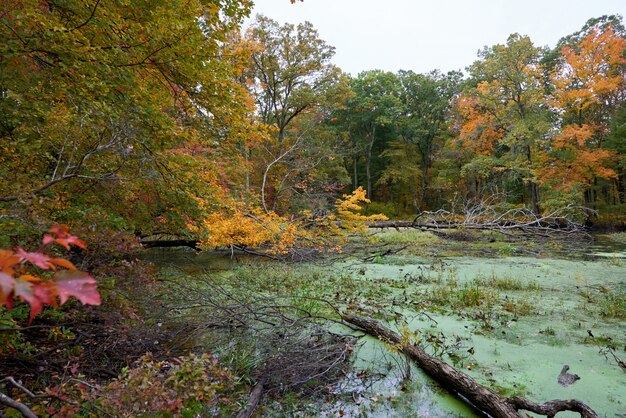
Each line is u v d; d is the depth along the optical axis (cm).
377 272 903
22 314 262
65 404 216
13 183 301
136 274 429
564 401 283
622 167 2223
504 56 2136
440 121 3356
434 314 559
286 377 356
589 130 2042
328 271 900
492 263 1038
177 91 509
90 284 77
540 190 2297
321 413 305
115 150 376
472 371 374
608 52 1959
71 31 349
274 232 894
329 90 2038
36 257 80
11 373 296
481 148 2591
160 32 383
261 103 2077
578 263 1027
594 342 448
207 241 846
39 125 383
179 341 420
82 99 373
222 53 514
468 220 1462
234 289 673
